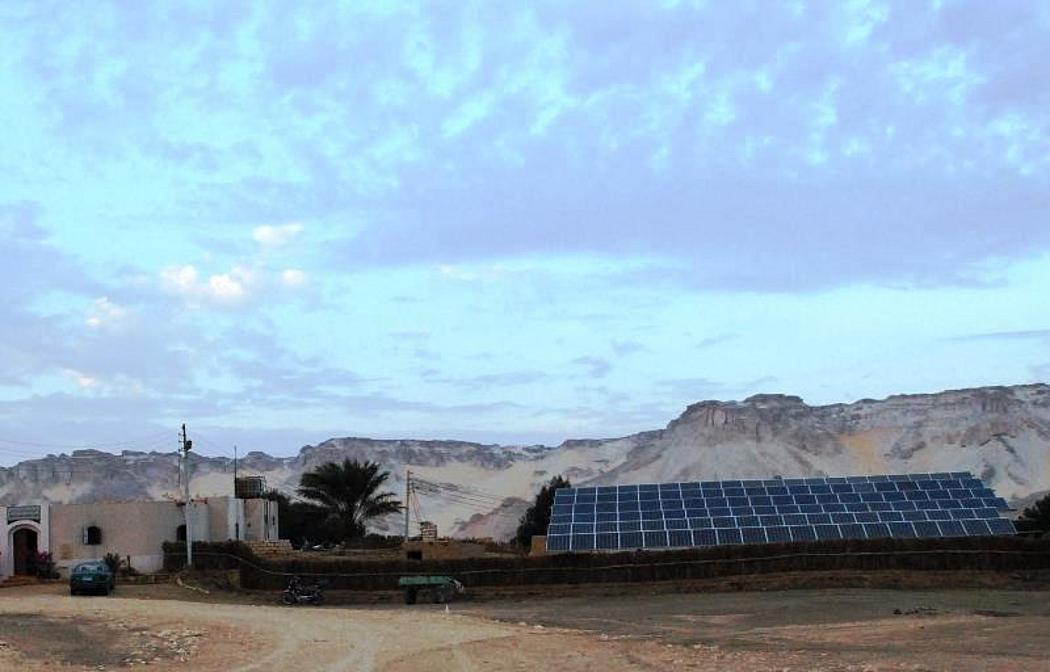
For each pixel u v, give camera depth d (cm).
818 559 5959
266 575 6097
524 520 11300
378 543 9019
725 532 6450
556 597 5806
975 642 2884
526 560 6009
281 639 3191
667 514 6819
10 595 5412
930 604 4588
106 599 5134
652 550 6147
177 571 6738
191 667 2522
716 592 5791
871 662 2375
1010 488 19325
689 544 6378
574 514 7075
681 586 5878
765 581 5866
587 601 5497
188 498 6825
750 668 2327
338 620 3947
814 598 5106
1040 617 3778
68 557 6725
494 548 8238
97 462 19438
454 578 5969
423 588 5659
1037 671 2166
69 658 2688
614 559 5991
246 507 8044
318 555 6825
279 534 9862
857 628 3506
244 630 3472
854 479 7288
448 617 4172
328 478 9744
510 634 3328
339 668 2466
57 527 6744
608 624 3844
